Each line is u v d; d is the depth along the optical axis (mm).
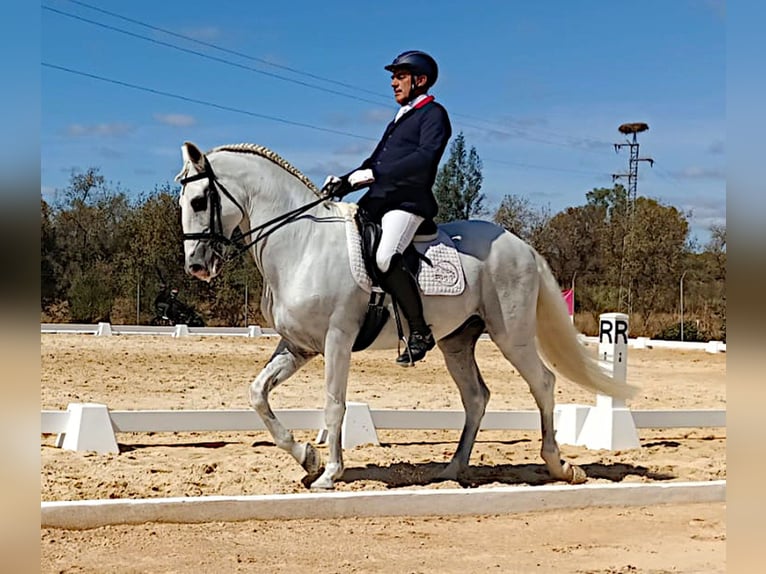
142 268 31016
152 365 15961
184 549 5191
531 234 45438
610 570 5082
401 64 6793
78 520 5453
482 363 19703
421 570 4984
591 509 6602
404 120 6758
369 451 8570
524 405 13070
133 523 5578
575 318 38750
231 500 5801
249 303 32156
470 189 46062
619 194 54875
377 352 21047
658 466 8305
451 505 6262
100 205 32344
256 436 9266
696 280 39281
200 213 6492
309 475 6887
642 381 17516
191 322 30969
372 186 6680
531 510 6445
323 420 8938
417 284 6664
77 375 14023
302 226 6582
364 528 5836
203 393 12633
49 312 31016
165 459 7871
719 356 24000
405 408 11984
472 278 6969
